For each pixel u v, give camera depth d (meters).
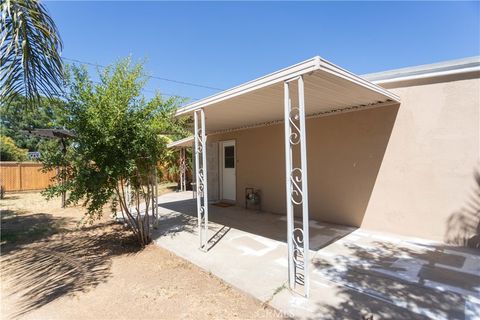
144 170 5.10
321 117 6.14
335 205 5.96
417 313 2.55
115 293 3.21
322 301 2.81
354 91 4.09
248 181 8.08
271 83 3.25
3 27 2.92
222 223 6.38
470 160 4.36
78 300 3.06
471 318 2.45
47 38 3.27
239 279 3.37
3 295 3.25
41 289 3.38
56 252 4.79
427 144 4.74
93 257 4.52
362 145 5.50
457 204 4.48
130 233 5.95
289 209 3.12
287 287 3.12
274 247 4.61
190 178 14.42
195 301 2.97
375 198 5.36
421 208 4.83
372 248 4.38
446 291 2.95
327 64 2.92
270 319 2.59
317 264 3.76
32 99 3.63
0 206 9.72
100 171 4.41
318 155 6.21
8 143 18.89
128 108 4.51
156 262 4.20
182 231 5.79
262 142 7.59
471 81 4.33
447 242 4.58
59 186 4.34
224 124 7.34
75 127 4.34
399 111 5.00
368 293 2.95
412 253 4.12
